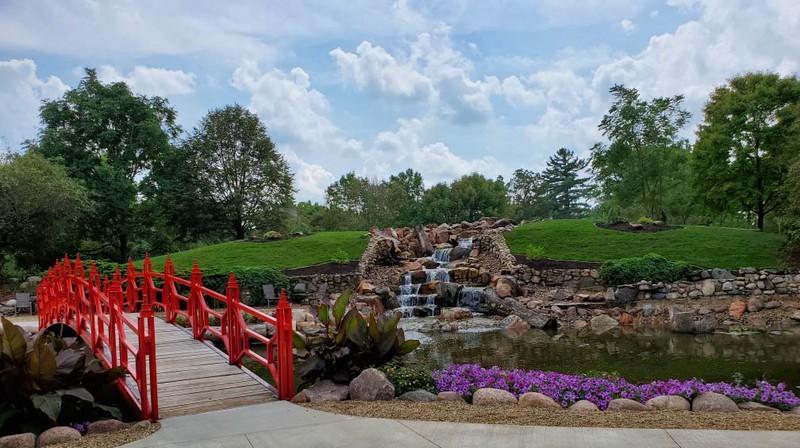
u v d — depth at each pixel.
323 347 6.45
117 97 35.91
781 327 13.43
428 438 4.32
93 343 7.39
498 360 10.66
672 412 5.27
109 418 5.41
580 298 17.20
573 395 5.96
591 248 22.39
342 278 21.14
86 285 8.05
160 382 6.42
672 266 17.86
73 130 33.84
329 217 46.53
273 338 6.16
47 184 22.31
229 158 39.69
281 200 40.88
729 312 14.99
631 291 17.11
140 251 39.34
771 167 23.72
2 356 4.97
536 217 71.44
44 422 4.96
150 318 5.16
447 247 25.58
